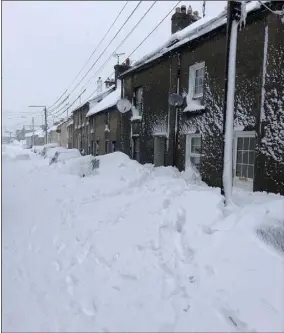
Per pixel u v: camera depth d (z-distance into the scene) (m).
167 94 14.30
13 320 3.87
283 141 8.43
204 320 3.81
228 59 6.70
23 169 20.78
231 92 6.71
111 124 25.03
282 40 8.48
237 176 10.34
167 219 6.11
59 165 16.92
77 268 5.09
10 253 5.83
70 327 3.75
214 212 6.00
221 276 4.44
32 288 4.59
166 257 5.02
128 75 18.89
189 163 12.75
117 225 6.46
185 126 12.88
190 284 4.39
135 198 8.03
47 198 9.88
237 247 4.86
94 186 10.52
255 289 4.17
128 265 4.97
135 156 18.20
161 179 9.93
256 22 9.27
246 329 3.69
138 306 4.08
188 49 12.72
